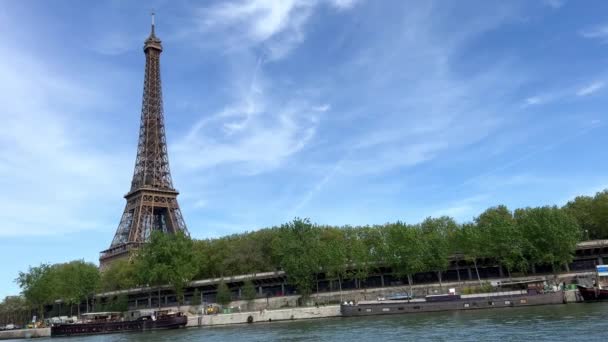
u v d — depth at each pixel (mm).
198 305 159500
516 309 105625
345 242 163625
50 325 155750
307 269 143750
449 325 82375
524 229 145000
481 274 155000
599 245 146000
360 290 148500
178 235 162375
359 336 76000
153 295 179125
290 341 75625
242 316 128875
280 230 163500
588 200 173125
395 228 149625
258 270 170875
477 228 154875
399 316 109688
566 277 142875
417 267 140375
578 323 71875
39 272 188125
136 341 93688
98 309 177875
